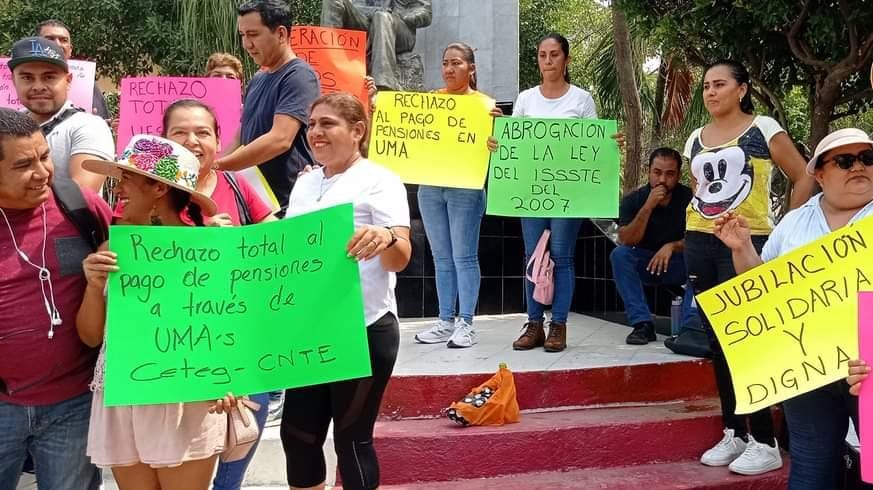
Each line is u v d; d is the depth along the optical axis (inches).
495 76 341.7
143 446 92.6
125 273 92.5
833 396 113.7
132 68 455.8
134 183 96.0
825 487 115.0
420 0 321.1
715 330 111.9
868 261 106.8
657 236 205.8
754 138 147.9
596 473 149.1
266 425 152.5
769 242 122.6
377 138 180.5
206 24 414.3
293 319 96.9
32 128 90.4
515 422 154.3
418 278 262.2
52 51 125.5
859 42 213.5
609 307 249.9
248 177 133.6
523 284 274.1
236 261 96.5
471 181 181.0
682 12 231.0
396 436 144.9
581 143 183.2
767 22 207.9
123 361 91.0
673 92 490.3
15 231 93.5
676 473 148.6
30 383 95.0
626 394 169.3
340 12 301.9
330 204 108.1
